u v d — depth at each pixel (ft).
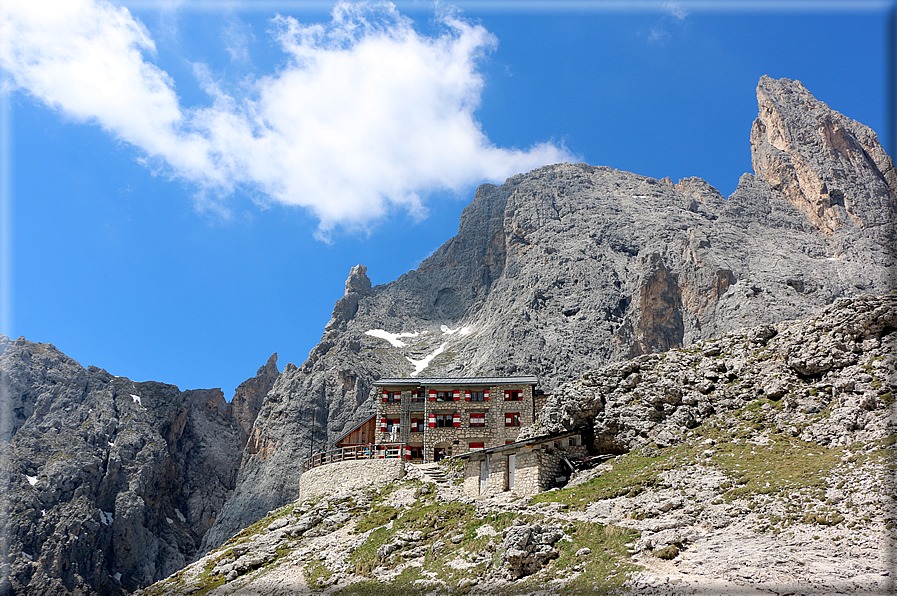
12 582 632.38
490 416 321.32
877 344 215.10
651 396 249.34
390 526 231.71
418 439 321.73
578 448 248.32
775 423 214.90
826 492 164.25
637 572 147.84
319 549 231.09
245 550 247.70
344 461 301.02
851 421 193.88
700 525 168.76
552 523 184.03
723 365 253.03
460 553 189.57
